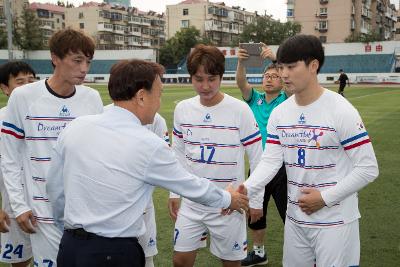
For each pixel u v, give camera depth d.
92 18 77.75
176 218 3.30
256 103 4.10
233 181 3.16
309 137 2.50
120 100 2.09
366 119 13.83
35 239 2.92
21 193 2.82
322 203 2.45
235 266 3.23
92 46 2.74
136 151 1.98
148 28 87.44
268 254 4.21
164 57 61.94
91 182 1.99
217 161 3.12
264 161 2.79
